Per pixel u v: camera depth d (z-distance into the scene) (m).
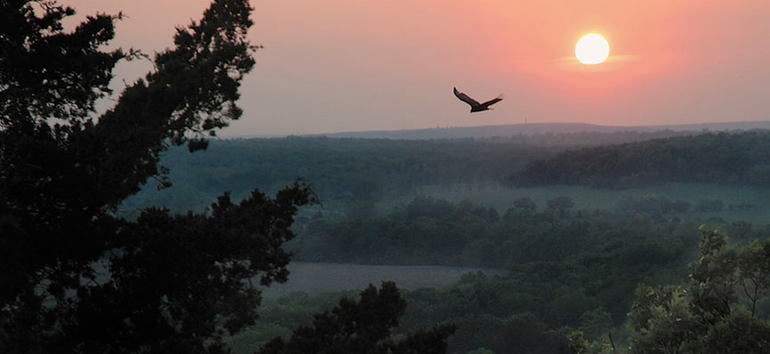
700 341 57.75
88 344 62.88
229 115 72.19
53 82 70.69
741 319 56.00
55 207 66.25
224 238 64.56
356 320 66.62
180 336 65.25
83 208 67.50
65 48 70.19
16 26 66.38
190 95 68.62
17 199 63.09
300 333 65.75
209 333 66.38
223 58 70.44
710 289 61.50
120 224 67.25
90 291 64.19
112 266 64.94
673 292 60.31
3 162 63.62
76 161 65.19
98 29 71.31
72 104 71.44
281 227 68.50
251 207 69.25
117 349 63.44
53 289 64.44
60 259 65.19
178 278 64.50
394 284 67.69
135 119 68.00
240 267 68.19
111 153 67.06
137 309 63.66
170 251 63.84
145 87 69.62
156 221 67.12
